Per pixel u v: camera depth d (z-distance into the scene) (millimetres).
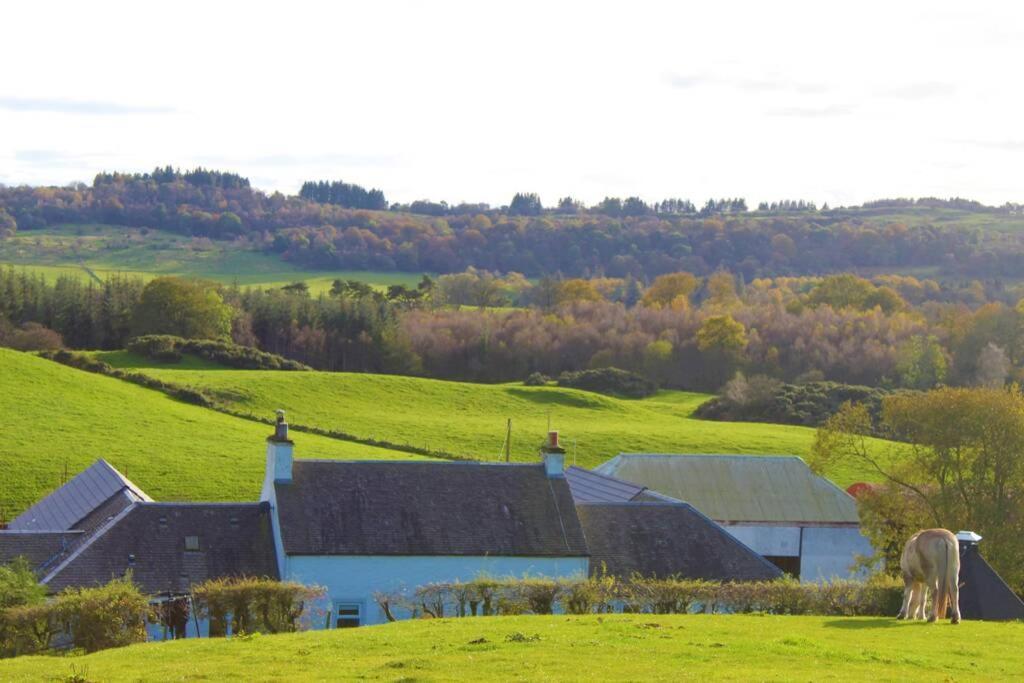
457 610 69438
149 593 79750
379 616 83500
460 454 192375
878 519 109688
